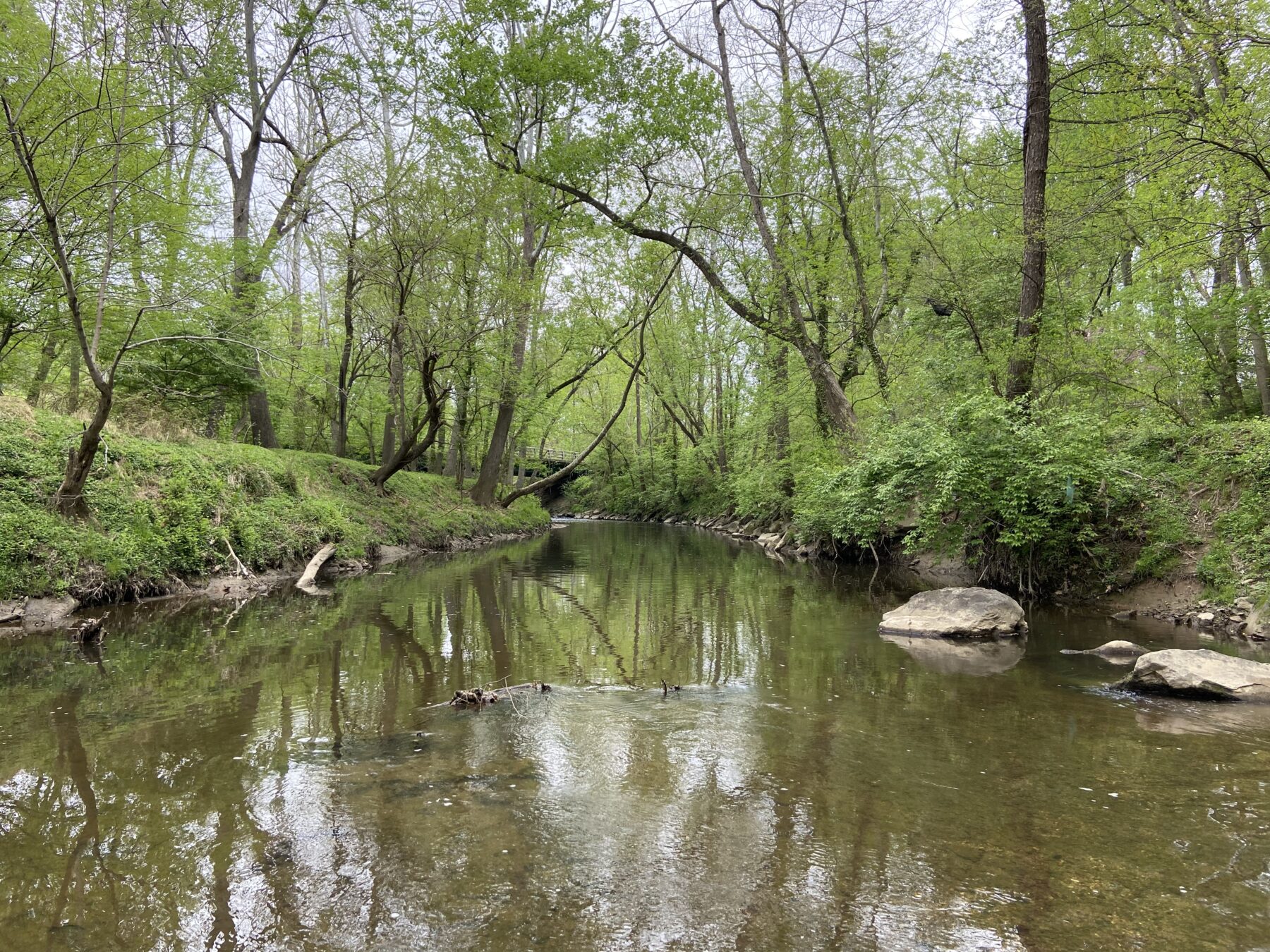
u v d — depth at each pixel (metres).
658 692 6.11
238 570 11.44
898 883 3.03
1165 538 9.69
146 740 4.72
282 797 3.84
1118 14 10.17
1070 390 12.15
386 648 7.64
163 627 8.48
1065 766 4.37
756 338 21.36
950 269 14.33
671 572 15.57
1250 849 3.32
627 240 18.12
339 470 18.05
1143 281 13.07
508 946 2.59
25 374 13.73
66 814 3.60
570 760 4.46
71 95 8.97
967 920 2.76
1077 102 12.25
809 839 3.44
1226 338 12.45
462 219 15.21
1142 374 12.59
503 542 23.50
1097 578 10.35
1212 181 9.50
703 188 15.62
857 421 15.22
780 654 7.61
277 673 6.55
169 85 10.10
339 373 20.27
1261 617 7.84
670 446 41.59
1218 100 8.91
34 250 10.27
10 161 9.41
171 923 2.70
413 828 3.50
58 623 8.37
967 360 13.44
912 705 5.68
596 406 45.81
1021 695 5.98
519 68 14.15
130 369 12.62
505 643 8.01
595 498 50.59
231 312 13.38
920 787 4.05
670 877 3.08
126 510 10.17
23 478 9.17
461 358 17.72
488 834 3.46
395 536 17.61
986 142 17.81
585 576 14.62
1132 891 2.96
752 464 28.92
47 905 2.80
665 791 3.99
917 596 9.41
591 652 7.65
